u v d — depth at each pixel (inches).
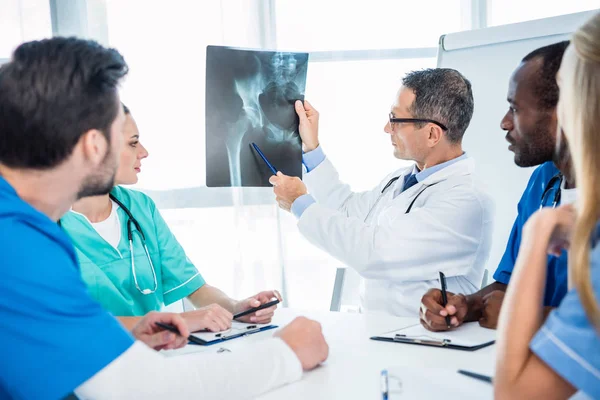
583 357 27.6
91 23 105.4
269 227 105.8
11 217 32.0
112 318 34.8
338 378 40.6
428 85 72.2
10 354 31.2
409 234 68.1
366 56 105.5
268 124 71.4
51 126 32.3
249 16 105.0
